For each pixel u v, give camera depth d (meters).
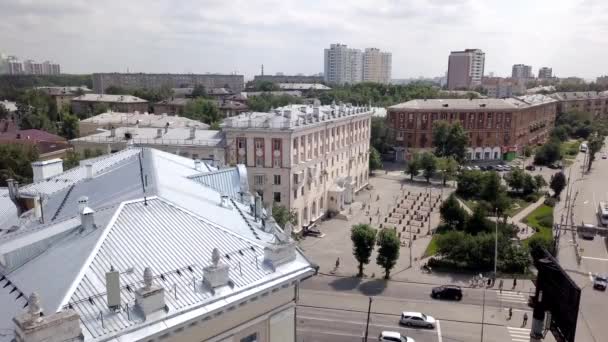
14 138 96.69
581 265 61.69
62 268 20.05
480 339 42.81
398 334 41.69
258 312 21.77
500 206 80.19
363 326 44.97
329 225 79.50
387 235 55.22
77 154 77.06
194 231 23.52
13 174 70.31
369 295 51.75
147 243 21.69
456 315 47.38
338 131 89.06
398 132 139.25
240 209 30.72
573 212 85.56
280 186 71.31
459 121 127.62
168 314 18.25
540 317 27.31
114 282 17.69
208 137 80.31
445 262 59.16
